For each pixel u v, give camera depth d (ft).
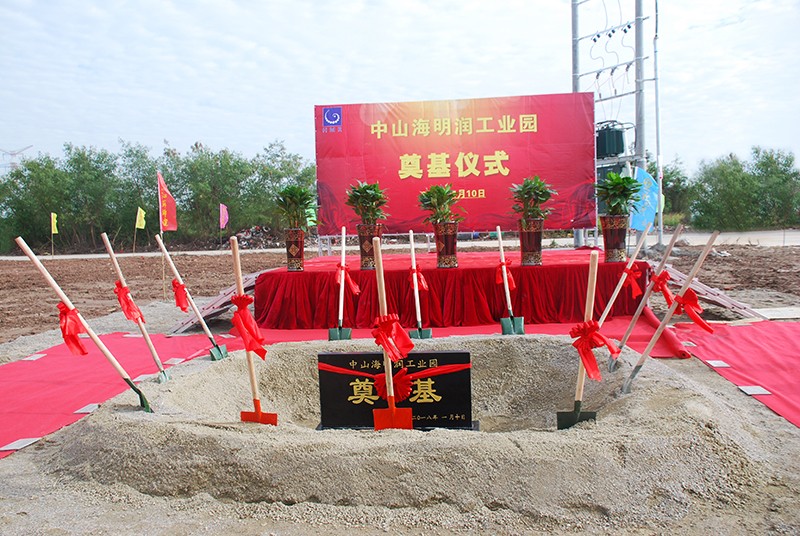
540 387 13.97
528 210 21.57
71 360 19.02
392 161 29.27
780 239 64.90
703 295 23.22
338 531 8.04
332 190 29.45
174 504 8.88
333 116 29.27
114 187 98.63
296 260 22.35
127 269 57.41
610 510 8.17
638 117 34.60
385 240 81.66
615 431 9.73
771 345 17.93
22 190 98.27
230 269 54.39
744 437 10.38
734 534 7.73
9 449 11.76
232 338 21.27
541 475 8.60
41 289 42.42
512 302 21.50
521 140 29.01
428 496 8.50
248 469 9.10
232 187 95.45
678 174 87.40
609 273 21.40
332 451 9.19
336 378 12.10
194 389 13.38
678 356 17.20
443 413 11.91
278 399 14.40
